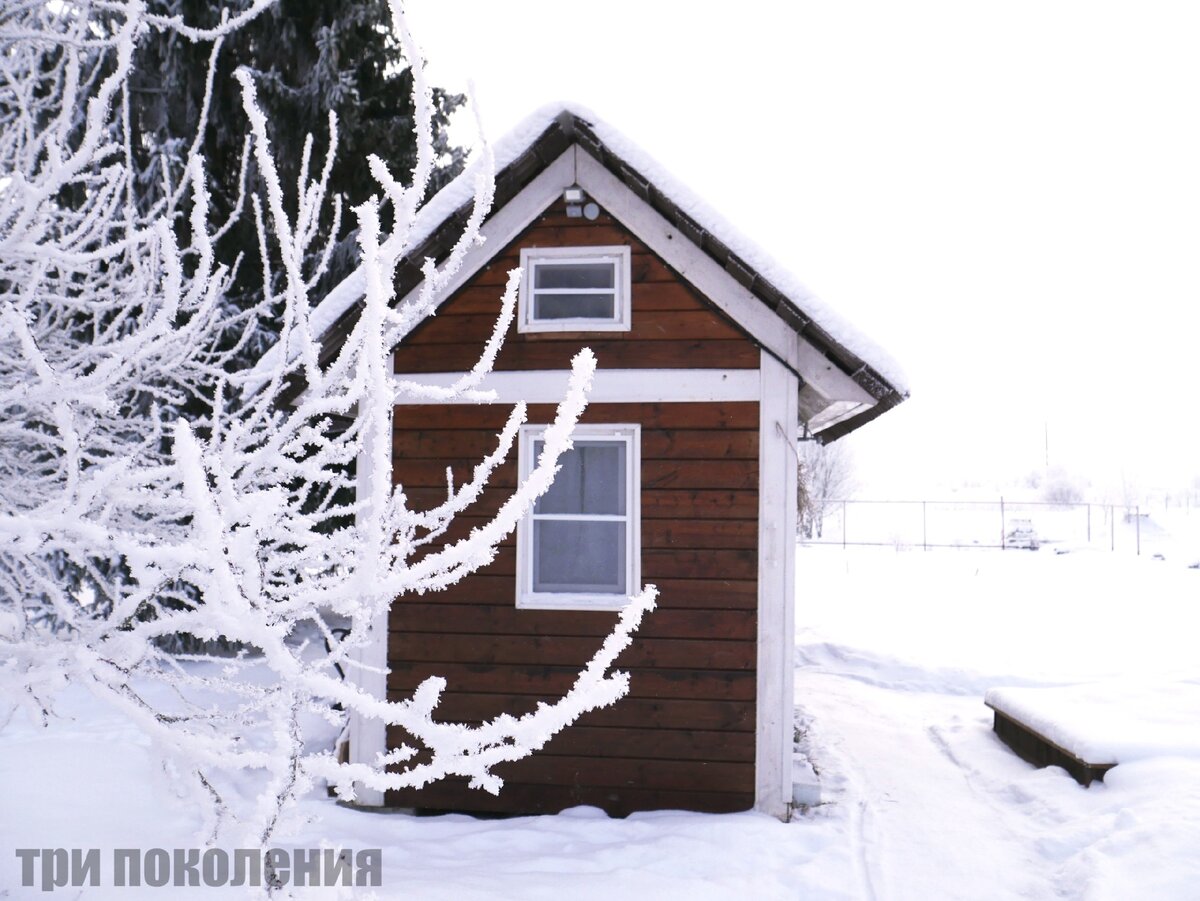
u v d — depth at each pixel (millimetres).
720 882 4375
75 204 6309
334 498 9633
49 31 3004
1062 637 12273
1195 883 4004
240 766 1734
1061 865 4688
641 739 5453
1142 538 29719
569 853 4715
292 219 10766
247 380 2979
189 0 9891
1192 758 5594
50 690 1981
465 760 1638
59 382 2049
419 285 5691
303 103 10648
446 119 12945
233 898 3666
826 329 5141
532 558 5688
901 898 4324
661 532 5523
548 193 5707
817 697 9359
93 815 4664
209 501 1396
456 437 5688
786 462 5461
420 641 5625
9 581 2619
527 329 5684
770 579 5418
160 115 9688
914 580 18672
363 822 5195
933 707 9008
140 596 1750
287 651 1596
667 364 5590
